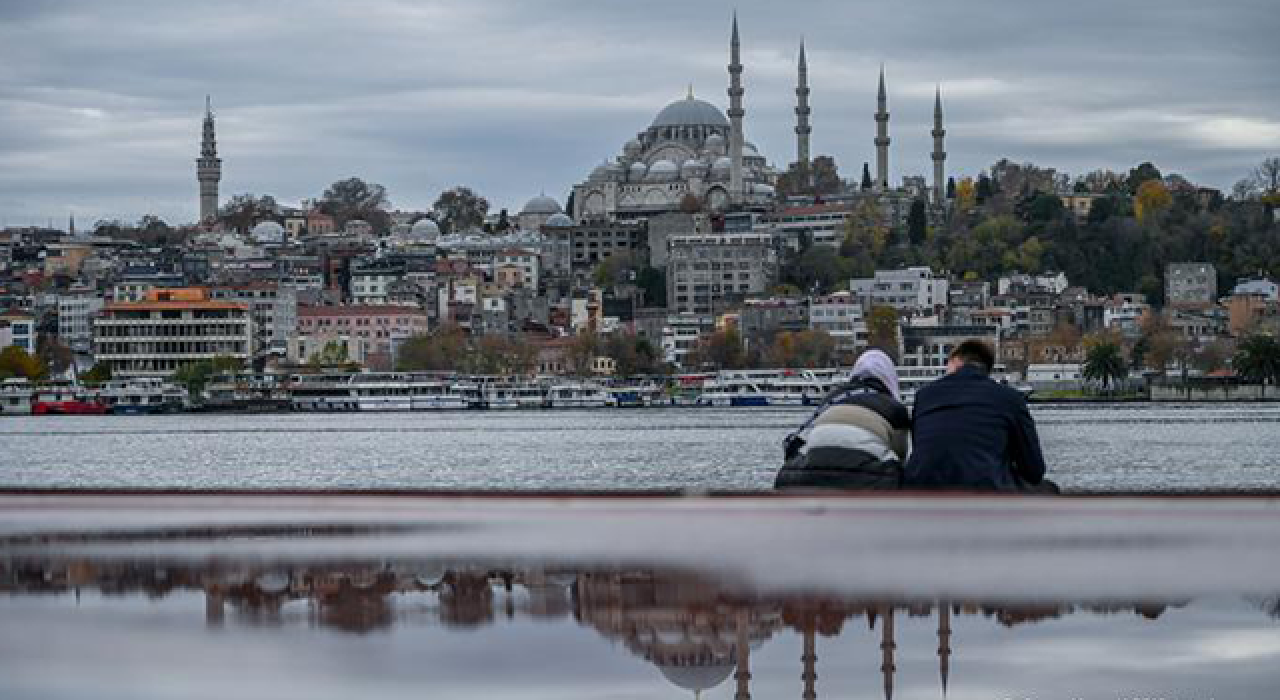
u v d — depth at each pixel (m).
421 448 188.62
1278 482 102.88
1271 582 7.88
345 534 9.25
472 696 7.18
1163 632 7.91
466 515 9.59
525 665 7.55
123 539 9.30
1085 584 7.91
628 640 7.71
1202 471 119.31
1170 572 8.02
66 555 8.97
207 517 9.67
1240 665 7.66
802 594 8.01
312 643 7.75
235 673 7.34
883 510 9.27
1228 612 7.86
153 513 9.76
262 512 9.85
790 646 7.79
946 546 8.48
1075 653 7.79
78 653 7.54
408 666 7.50
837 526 9.00
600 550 8.73
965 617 7.93
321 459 163.12
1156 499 9.50
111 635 7.79
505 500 9.82
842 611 7.89
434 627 7.95
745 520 9.14
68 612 8.09
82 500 10.22
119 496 10.24
